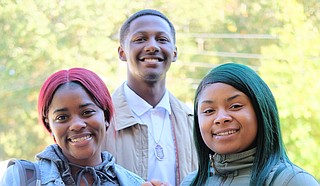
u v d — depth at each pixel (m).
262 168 2.20
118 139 3.03
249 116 2.25
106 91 2.51
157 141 3.09
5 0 8.59
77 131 2.38
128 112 3.10
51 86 2.42
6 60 8.76
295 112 6.61
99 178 2.44
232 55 8.91
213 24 9.20
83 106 2.41
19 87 8.84
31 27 8.51
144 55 3.13
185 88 8.94
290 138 6.64
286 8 7.08
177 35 9.16
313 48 6.84
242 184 2.25
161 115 3.18
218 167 2.34
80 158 2.40
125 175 2.54
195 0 9.13
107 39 8.66
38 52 8.61
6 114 8.90
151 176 3.03
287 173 2.14
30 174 2.36
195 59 9.18
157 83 3.17
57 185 2.33
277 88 6.81
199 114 2.36
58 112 2.40
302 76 6.71
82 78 2.45
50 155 2.42
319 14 7.43
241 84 2.26
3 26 8.66
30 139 8.85
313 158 6.52
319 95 6.64
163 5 9.09
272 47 7.11
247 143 2.26
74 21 8.62
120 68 8.71
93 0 8.72
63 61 8.60
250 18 8.91
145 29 3.15
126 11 8.82
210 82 2.32
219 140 2.28
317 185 2.13
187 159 3.13
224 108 2.27
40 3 8.63
